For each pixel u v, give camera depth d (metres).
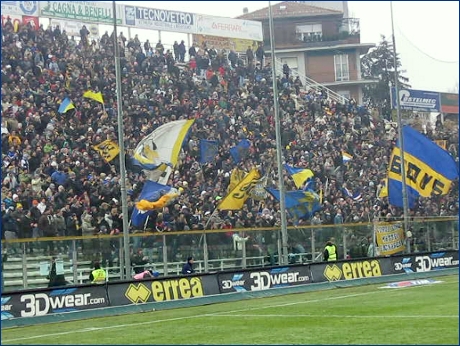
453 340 14.28
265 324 18.28
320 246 33.16
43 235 28.55
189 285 24.91
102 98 38.16
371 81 58.66
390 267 32.41
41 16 42.25
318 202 37.62
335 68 60.19
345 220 39.19
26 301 20.55
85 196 31.33
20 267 25.11
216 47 50.44
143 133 37.47
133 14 46.72
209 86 44.44
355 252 34.16
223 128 41.31
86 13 44.44
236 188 33.97
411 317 18.39
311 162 41.53
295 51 60.19
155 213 32.19
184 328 18.06
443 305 20.95
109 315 22.19
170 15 48.44
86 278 26.77
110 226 30.67
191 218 33.03
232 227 33.78
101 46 41.62
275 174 39.56
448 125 54.12
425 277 32.91
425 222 38.00
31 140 33.66
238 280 26.48
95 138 35.19
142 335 16.95
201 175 37.06
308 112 46.06
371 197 42.53
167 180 35.09
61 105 36.44
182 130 35.78
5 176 31.09
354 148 45.12
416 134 39.62
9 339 17.09
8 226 27.86
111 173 34.31
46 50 38.97
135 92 40.41
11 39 37.94
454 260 35.56
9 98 35.41
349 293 26.70
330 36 60.88
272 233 31.95
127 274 25.59
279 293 27.58
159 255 28.62
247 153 40.06
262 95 45.62
